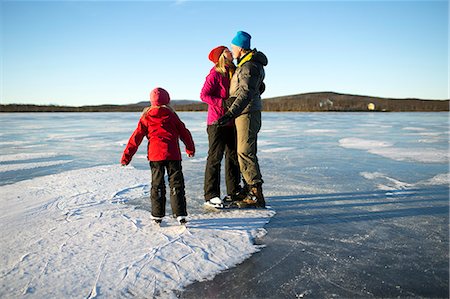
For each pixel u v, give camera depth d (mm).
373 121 23859
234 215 3486
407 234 3055
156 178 3150
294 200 4066
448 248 2770
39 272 2324
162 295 2096
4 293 2084
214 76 3578
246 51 3590
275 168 6016
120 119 28500
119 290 2133
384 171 5750
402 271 2395
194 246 2736
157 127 3154
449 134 12789
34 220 3311
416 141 10281
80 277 2268
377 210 3715
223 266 2443
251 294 2117
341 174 5512
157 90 3201
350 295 2104
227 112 3273
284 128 16500
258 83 3473
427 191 4473
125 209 3658
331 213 3611
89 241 2814
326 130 15094
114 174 5414
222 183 4945
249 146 3598
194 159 6945
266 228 3182
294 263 2508
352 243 2863
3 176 5305
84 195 4180
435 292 2133
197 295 2102
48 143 10031
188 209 3682
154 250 2650
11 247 2703
